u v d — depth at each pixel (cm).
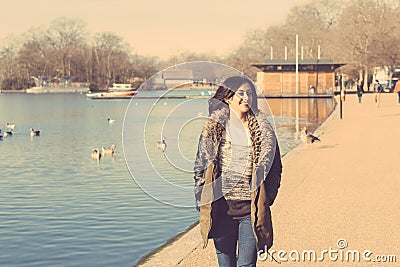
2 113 7994
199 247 903
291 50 14600
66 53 17100
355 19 10188
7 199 1758
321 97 8706
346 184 1455
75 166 2559
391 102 6556
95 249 1163
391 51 9562
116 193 1766
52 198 1748
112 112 7944
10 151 3400
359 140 2684
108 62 16138
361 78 10162
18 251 1173
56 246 1199
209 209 582
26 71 17612
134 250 1148
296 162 1941
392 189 1370
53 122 6209
